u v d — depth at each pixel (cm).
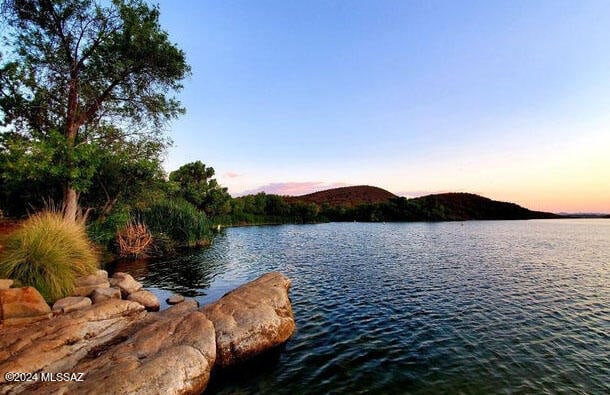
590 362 914
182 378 699
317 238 4734
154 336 854
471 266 2400
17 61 1945
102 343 904
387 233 5669
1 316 880
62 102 2123
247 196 9819
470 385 795
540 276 2042
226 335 896
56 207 2120
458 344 1030
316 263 2552
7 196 2119
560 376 838
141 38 2084
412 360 923
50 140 1788
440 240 4384
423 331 1138
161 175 2548
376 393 761
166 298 1531
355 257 2862
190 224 3406
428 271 2214
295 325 1187
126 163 2253
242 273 2136
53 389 634
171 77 2355
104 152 2061
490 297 1566
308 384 800
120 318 1048
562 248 3481
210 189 7012
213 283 1848
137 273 2092
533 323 1218
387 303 1468
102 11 2020
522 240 4375
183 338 845
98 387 624
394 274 2119
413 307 1409
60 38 2044
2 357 735
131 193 2455
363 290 1703
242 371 862
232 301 1055
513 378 828
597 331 1140
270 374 847
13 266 1048
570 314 1317
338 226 7931
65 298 1086
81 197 2380
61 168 1739
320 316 1291
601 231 6319
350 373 851
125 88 2303
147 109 2389
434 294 1622
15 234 1197
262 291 1152
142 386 643
